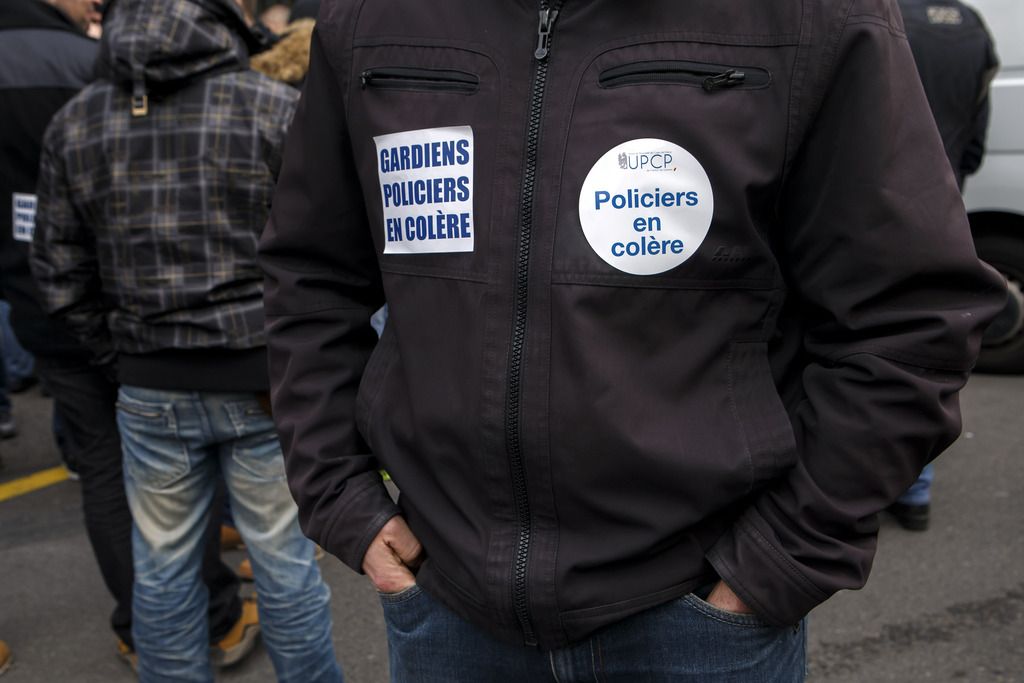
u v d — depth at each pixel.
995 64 3.37
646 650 1.22
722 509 1.18
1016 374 5.16
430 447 1.25
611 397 1.13
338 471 1.37
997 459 4.10
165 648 2.32
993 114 4.82
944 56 3.21
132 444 2.28
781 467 1.17
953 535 3.47
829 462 1.15
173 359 2.18
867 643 2.83
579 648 1.23
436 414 1.23
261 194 2.15
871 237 1.11
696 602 1.20
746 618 1.20
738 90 1.12
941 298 1.12
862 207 1.11
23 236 2.68
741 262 1.15
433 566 1.30
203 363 2.17
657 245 1.13
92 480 2.69
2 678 2.83
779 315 1.23
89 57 2.86
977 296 1.13
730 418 1.16
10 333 5.68
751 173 1.11
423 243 1.25
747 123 1.11
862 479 1.13
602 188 1.14
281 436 1.41
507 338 1.17
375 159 1.30
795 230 1.18
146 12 2.12
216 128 2.12
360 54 1.31
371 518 1.34
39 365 2.68
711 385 1.17
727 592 1.20
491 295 1.18
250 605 2.99
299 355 1.40
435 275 1.24
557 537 1.20
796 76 1.10
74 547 3.72
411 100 1.25
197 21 2.12
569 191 1.15
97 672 2.86
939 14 3.26
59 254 2.28
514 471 1.18
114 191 2.15
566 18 1.16
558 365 1.15
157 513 2.29
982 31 3.32
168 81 2.12
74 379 2.63
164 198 2.13
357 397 1.38
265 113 2.15
